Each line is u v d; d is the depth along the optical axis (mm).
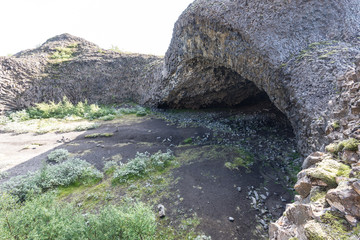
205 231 7961
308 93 10117
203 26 16812
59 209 6863
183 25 18969
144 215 6289
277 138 16516
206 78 22781
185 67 22141
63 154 15406
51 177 11695
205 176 11695
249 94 24516
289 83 11445
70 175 12164
